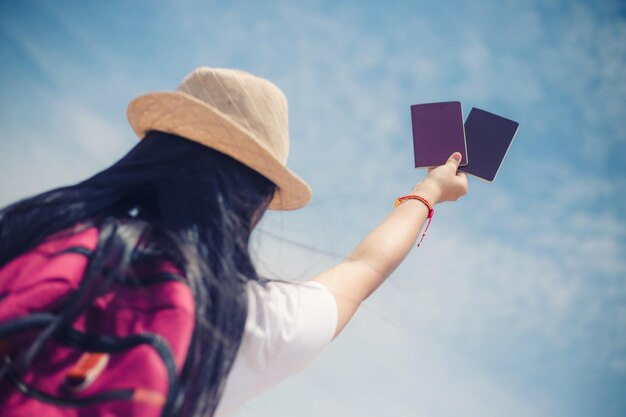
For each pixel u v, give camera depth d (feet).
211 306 3.00
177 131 3.44
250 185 3.50
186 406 2.79
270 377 3.31
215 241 3.16
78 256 2.83
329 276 3.84
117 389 2.57
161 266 2.93
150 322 2.77
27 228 2.98
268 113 3.79
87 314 2.78
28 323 2.61
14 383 2.58
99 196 3.13
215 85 3.80
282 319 3.31
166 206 3.17
